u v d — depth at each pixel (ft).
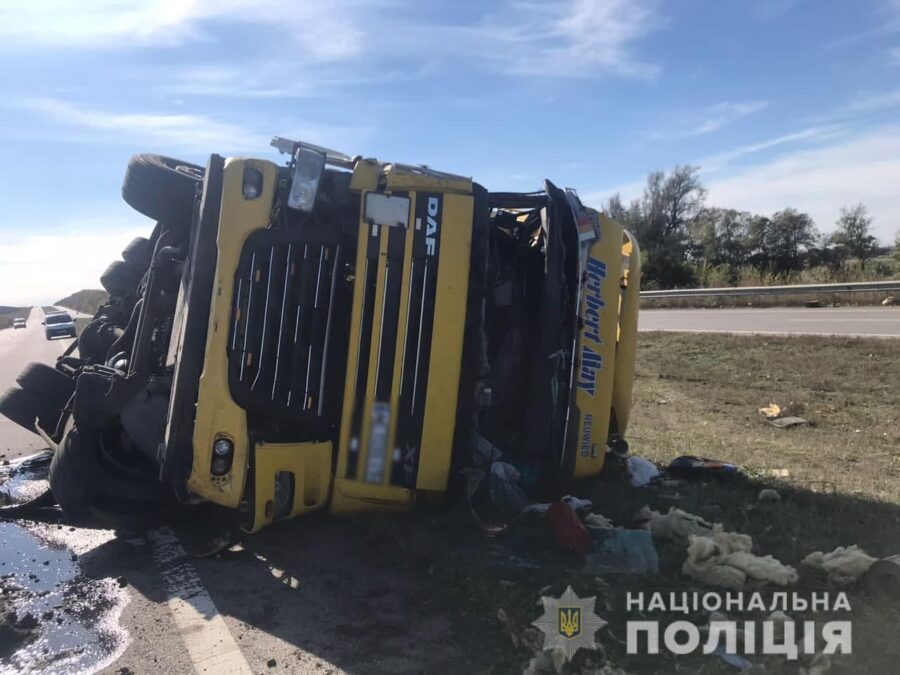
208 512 16.52
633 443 25.05
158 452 14.90
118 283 23.86
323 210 15.16
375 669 10.25
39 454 26.00
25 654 11.08
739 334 51.13
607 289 18.24
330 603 12.34
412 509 15.47
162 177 17.33
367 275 14.84
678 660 10.08
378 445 14.87
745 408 32.14
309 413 14.67
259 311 14.33
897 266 80.53
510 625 10.94
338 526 15.71
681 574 12.78
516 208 17.85
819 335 46.65
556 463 17.11
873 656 9.85
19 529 17.01
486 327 17.19
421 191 15.16
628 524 15.55
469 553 13.80
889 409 29.86
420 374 14.96
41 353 83.41
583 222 17.24
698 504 17.15
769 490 17.99
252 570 13.91
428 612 11.87
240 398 14.08
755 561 12.40
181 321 15.17
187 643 11.18
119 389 16.01
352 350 14.82
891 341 42.01
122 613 12.36
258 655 10.73
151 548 15.47
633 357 20.51
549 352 16.60
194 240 15.37
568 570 12.94
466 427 15.16
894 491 18.65
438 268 14.99
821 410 30.48
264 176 14.43
